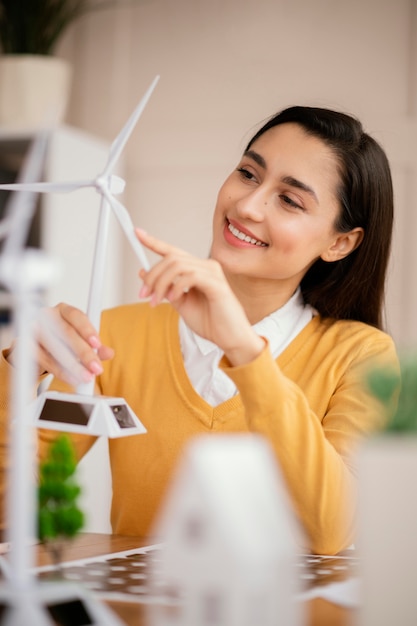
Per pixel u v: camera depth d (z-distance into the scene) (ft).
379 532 1.85
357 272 4.88
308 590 2.55
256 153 4.51
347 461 3.94
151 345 4.87
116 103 9.75
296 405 3.28
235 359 3.23
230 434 4.51
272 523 1.64
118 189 3.13
